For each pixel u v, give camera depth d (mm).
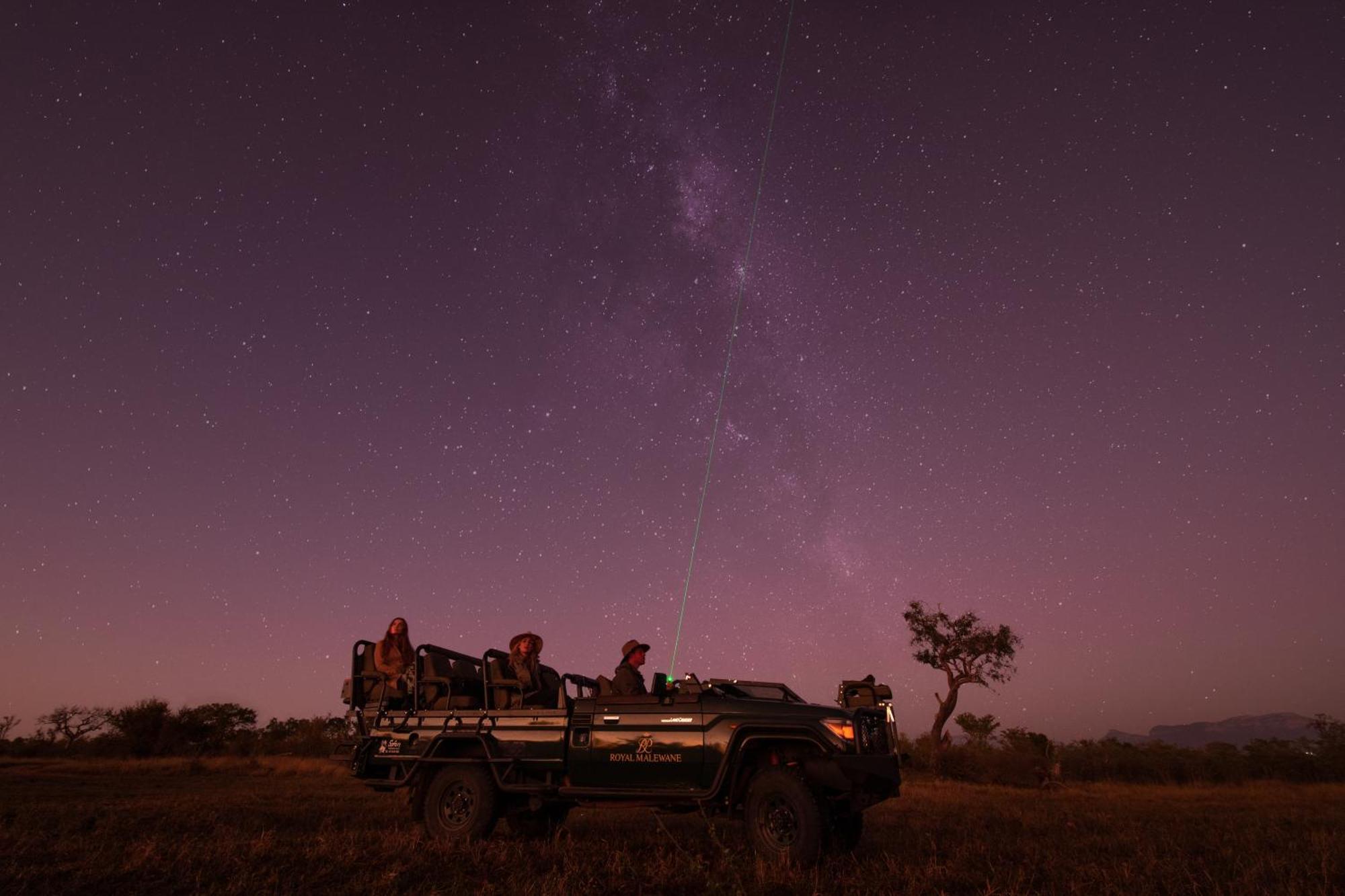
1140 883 6102
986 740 30047
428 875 6270
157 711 35531
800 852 6809
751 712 7594
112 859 6469
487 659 8867
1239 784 25969
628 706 8117
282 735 36250
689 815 10773
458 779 8453
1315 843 8328
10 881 5656
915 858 7336
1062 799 18266
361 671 9445
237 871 6125
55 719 36000
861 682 8297
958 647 31828
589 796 7957
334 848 7219
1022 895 5723
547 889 5691
